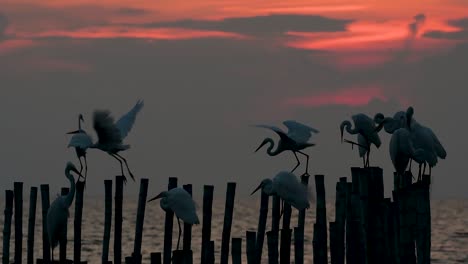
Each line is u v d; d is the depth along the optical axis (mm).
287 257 20766
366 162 25203
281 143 25703
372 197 19328
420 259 18453
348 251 21312
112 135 22828
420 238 18438
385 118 24844
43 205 25016
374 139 24953
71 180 22859
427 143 20828
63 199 22766
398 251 19203
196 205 22094
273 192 21922
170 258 22766
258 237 22703
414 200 18422
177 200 21922
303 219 22859
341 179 22125
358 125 24812
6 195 26891
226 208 22703
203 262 22438
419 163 20984
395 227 19391
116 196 23766
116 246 23906
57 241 22922
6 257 26844
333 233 22047
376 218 19312
